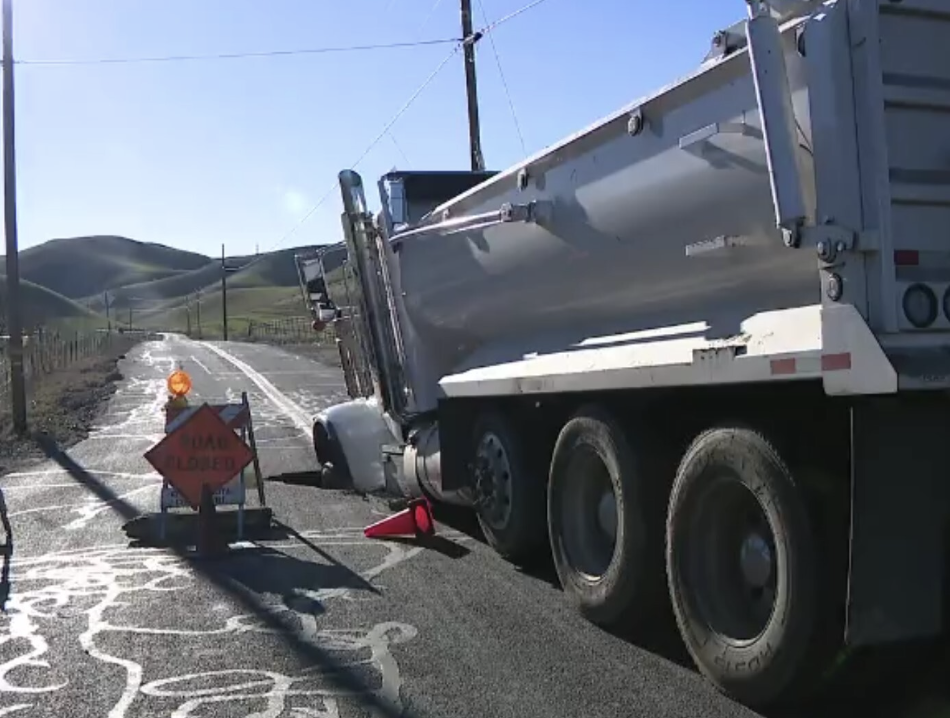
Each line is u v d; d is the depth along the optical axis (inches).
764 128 186.2
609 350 264.5
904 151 177.2
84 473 578.2
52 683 226.4
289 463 606.9
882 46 176.4
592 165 266.1
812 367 181.3
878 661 197.6
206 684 223.6
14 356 824.3
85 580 322.3
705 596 212.2
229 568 335.9
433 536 377.7
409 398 427.8
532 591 295.3
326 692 216.5
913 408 177.6
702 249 221.8
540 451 315.0
